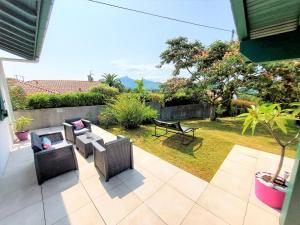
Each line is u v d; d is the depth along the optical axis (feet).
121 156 9.43
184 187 8.16
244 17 4.48
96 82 61.52
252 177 9.08
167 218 6.24
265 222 6.02
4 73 15.79
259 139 16.60
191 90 27.40
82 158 11.47
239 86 23.62
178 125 14.70
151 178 8.98
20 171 9.83
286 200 5.36
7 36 10.00
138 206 6.86
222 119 30.83
